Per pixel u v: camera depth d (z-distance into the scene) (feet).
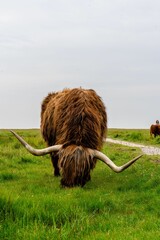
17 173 44.83
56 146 35.37
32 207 25.45
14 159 55.72
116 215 26.81
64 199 28.25
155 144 99.96
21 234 21.40
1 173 42.70
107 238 20.71
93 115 36.32
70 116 36.29
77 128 35.50
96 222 24.64
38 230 22.08
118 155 63.62
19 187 36.06
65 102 38.06
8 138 94.89
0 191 27.81
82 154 33.53
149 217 25.62
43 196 29.43
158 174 38.50
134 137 127.44
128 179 39.63
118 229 22.76
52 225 23.99
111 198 31.17
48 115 42.96
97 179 41.01
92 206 27.78
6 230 22.20
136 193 33.50
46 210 25.62
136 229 22.53
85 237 21.59
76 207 26.30
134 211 27.96
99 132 36.58
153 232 21.36
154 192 32.50
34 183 38.68
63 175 34.22
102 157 33.76
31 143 77.15
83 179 34.04
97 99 39.50
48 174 45.24
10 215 24.36
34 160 55.67
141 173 41.04
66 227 23.02
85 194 31.19
